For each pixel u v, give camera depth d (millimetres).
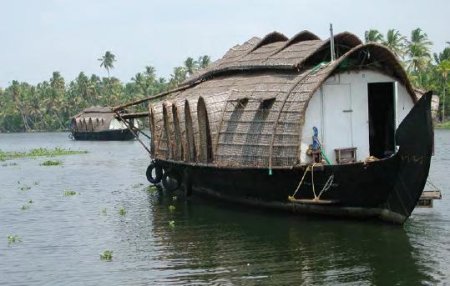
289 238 13844
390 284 10477
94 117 76500
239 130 17016
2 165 39250
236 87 18828
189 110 18891
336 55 17562
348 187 14375
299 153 15148
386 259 11930
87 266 12328
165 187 22031
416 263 11594
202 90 21109
